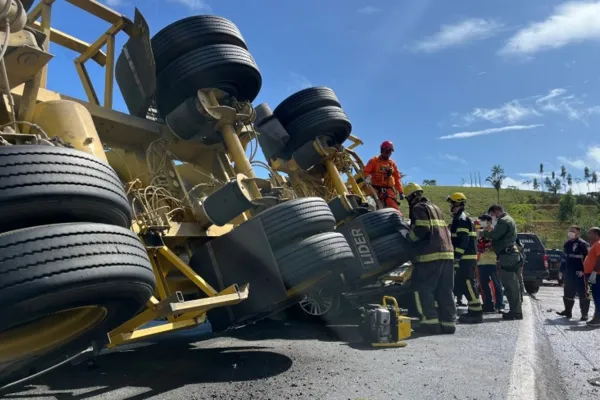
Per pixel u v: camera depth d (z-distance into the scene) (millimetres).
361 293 7301
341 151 8422
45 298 2328
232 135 5363
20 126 3545
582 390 3803
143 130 5480
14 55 3041
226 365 4504
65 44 5598
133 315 3031
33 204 2480
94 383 3891
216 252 4664
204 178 6094
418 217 6629
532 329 6875
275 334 6484
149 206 4547
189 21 5309
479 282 9859
